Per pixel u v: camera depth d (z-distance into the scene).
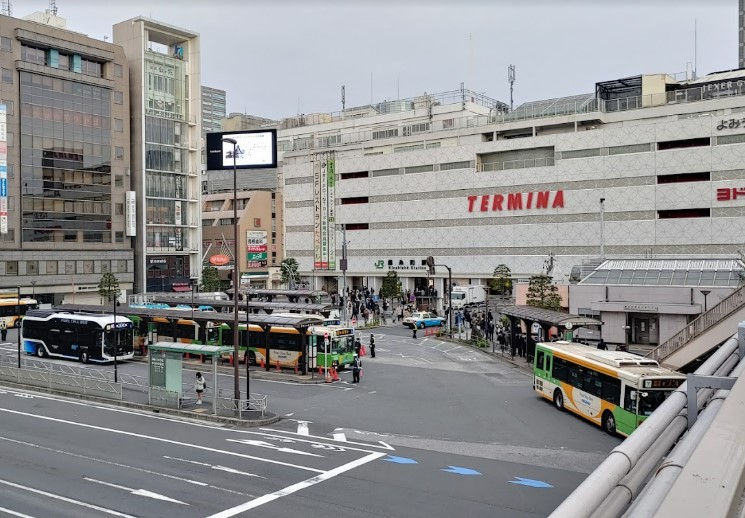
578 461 21.86
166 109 93.38
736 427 5.23
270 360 42.44
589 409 27.28
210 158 80.25
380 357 48.34
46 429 26.66
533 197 83.19
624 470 5.75
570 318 39.72
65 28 88.00
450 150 90.38
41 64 78.31
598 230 78.50
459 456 22.47
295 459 21.97
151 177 90.88
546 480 19.61
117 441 24.58
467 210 88.88
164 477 19.89
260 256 110.88
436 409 30.66
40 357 48.25
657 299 52.28
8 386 37.62
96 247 84.38
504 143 85.75
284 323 39.94
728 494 3.97
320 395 34.19
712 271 52.81
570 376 29.31
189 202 96.31
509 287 80.56
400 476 19.97
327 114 121.75
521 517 16.36
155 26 91.56
